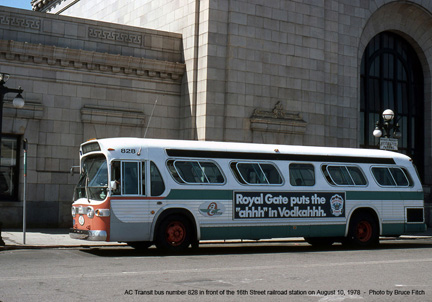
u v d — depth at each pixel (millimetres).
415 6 33594
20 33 24594
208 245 21031
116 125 26203
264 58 27969
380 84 34250
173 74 27578
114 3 34469
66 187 25031
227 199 18125
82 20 25906
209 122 26516
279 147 19391
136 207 16953
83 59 25453
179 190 17531
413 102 35406
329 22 30188
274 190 18812
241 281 11688
